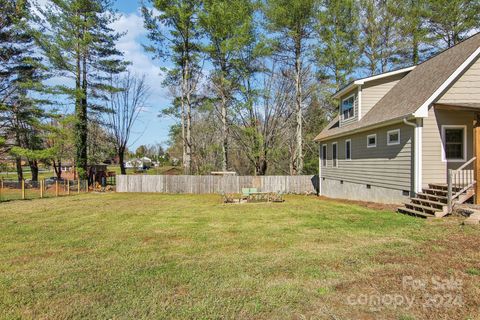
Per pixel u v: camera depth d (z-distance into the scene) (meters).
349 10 22.17
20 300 3.82
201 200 16.91
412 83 12.66
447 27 21.17
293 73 24.39
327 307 3.46
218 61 22.80
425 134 10.34
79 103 23.22
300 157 23.42
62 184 27.03
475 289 3.80
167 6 21.17
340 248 6.02
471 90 10.27
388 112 12.23
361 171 14.77
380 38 22.97
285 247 6.24
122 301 3.74
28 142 24.83
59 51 21.59
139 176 22.59
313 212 11.34
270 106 25.86
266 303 3.60
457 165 10.40
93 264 5.28
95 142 29.50
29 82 21.42
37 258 5.73
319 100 24.97
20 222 9.77
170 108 24.64
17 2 21.05
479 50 9.73
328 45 22.12
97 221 9.88
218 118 27.11
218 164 30.02
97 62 23.59
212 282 4.31
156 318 3.30
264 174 25.75
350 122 16.27
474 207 8.53
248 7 21.11
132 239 7.23
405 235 6.88
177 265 5.13
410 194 10.77
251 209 12.67
